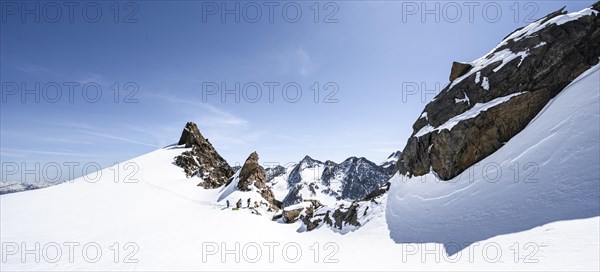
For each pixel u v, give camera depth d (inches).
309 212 1376.7
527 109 746.8
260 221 1259.2
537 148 613.9
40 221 1014.4
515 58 848.9
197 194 2150.6
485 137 781.3
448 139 845.2
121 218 1129.4
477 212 567.8
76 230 903.1
